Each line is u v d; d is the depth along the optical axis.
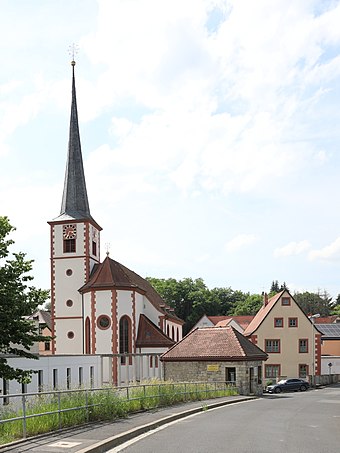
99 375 46.81
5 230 23.59
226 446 13.97
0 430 13.67
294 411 25.50
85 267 56.69
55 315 56.66
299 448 13.95
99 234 61.03
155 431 16.75
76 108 61.84
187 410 22.77
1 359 23.66
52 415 15.58
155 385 25.30
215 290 134.88
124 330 54.62
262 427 18.34
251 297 128.62
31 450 12.05
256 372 41.09
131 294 55.28
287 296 65.56
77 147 61.00
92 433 14.86
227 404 29.56
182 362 40.28
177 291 121.00
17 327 22.62
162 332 61.28
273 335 64.94
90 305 54.62
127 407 20.89
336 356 71.56
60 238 57.56
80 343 55.91
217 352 39.69
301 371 64.56
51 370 38.62
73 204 59.25
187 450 13.24
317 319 100.94
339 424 19.98
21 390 34.03
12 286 22.98
